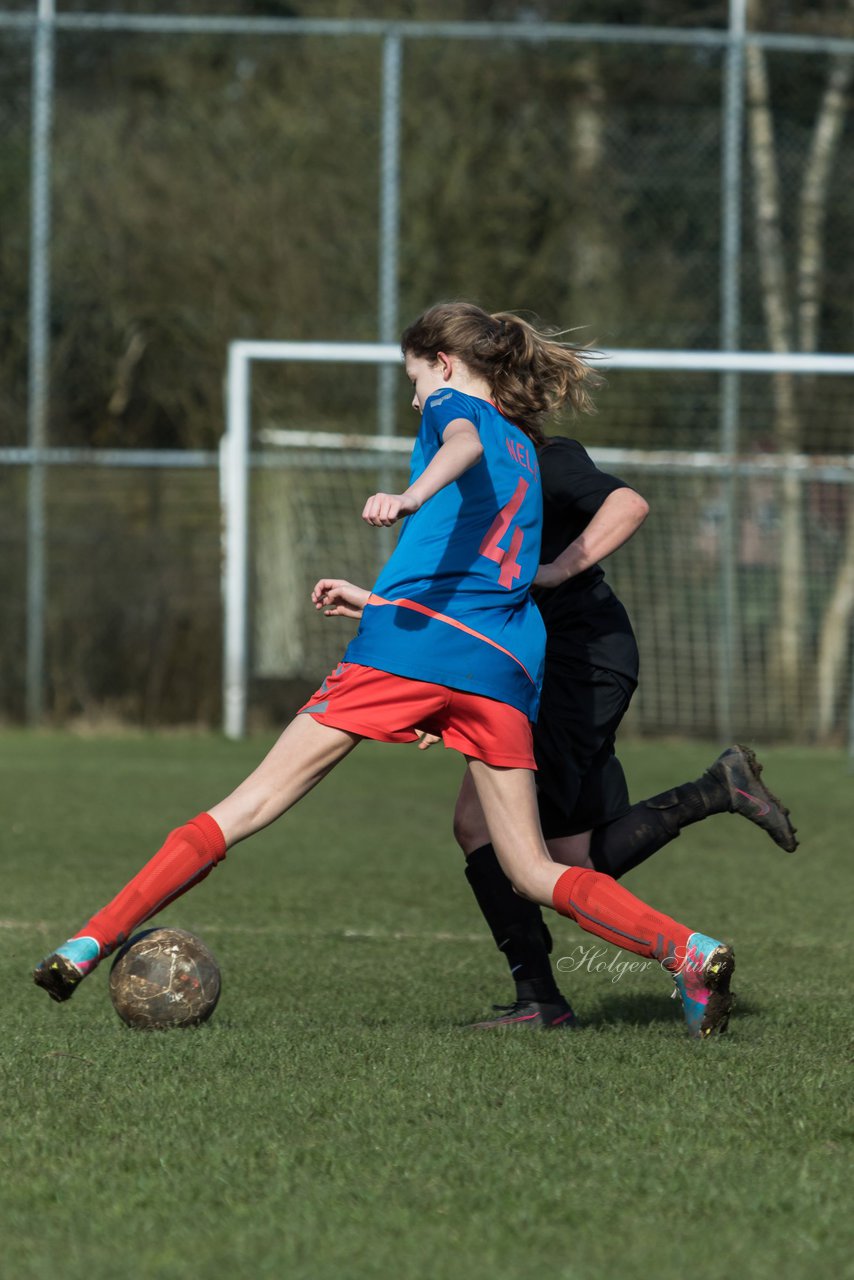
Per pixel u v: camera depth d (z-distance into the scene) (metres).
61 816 33.47
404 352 14.32
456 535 13.41
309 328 57.19
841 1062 13.10
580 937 21.36
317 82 57.69
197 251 57.50
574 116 57.59
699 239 56.66
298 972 18.09
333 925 21.75
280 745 13.71
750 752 15.23
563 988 17.47
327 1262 8.52
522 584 13.55
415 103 57.22
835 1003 16.20
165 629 52.97
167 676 53.19
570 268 58.06
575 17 64.12
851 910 23.33
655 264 57.00
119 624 52.84
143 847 29.16
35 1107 11.47
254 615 53.16
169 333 58.06
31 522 52.19
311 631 53.34
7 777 40.50
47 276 52.28
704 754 48.62
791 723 53.12
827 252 55.66
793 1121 11.21
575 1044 13.67
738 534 52.59
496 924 15.17
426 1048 13.45
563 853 15.25
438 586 13.33
